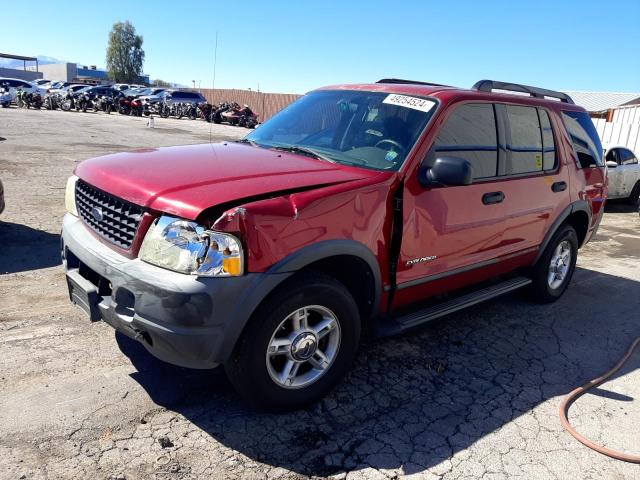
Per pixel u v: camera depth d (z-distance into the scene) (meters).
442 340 4.35
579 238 5.67
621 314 5.28
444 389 3.59
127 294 2.81
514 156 4.38
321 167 3.40
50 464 2.59
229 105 35.66
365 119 3.89
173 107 38.31
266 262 2.75
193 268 2.63
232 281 2.67
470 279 4.21
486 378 3.79
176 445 2.81
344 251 3.07
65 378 3.31
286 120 4.39
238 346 2.87
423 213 3.52
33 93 35.28
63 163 11.97
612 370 4.02
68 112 34.19
